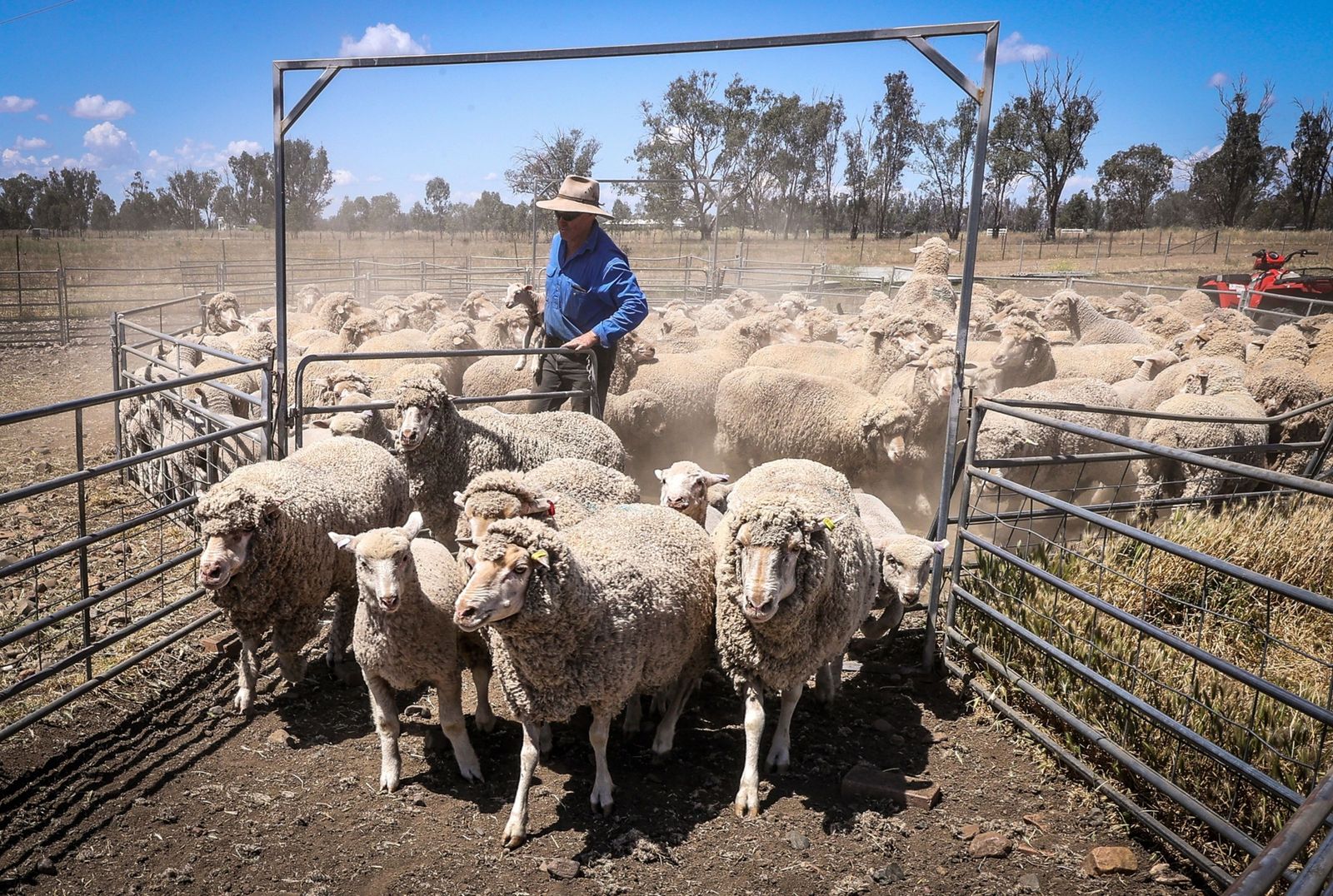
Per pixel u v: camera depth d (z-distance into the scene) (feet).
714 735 17.93
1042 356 36.96
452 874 13.84
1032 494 18.02
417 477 22.77
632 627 14.75
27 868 13.64
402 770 16.43
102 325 80.12
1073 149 200.13
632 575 15.14
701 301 87.61
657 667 15.67
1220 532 23.27
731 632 15.67
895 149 205.05
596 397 27.22
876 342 32.91
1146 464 29.12
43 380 56.95
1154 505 22.07
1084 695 17.47
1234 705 16.52
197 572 21.30
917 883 13.91
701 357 37.22
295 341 44.98
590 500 19.20
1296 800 12.43
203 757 16.70
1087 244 197.26
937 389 27.04
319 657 20.57
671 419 33.60
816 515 14.65
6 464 36.70
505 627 13.87
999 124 202.49
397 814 15.19
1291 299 64.75
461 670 16.12
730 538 15.39
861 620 17.38
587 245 26.71
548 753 17.13
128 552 26.35
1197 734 14.35
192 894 13.29
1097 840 15.06
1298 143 238.68
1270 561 22.67
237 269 110.32
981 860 14.46
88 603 17.04
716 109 179.83
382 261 124.47
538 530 13.56
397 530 15.19
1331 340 42.24
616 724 18.28
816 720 18.58
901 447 28.07
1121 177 249.96
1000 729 18.34
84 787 15.64
